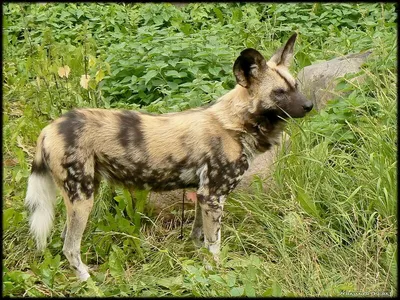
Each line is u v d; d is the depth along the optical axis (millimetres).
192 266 4086
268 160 4723
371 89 5039
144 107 5242
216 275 4031
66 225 4352
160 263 4285
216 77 5605
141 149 4215
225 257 4195
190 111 4336
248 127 4305
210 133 4266
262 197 4562
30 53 6008
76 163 4148
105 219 4555
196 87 5285
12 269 4359
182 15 6688
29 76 5883
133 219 4508
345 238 4355
